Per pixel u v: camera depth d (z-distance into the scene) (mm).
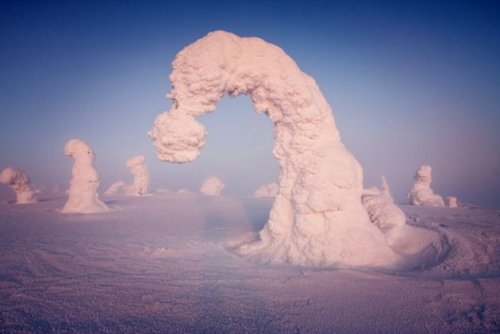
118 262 6219
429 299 4145
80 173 15555
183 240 8531
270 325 3438
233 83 6422
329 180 6062
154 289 4605
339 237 6027
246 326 3416
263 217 13648
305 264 5922
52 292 4516
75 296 4348
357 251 5941
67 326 3438
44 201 21312
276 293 4395
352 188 6332
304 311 3799
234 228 10641
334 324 3459
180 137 5938
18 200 20000
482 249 6707
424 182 20781
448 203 19969
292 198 6477
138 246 7738
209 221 12414
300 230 6211
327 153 6289
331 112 6910
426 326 3416
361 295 4297
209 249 7445
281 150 6969
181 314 3730
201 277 5184
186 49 6074
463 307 3896
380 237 6352
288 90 6336
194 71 5945
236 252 7125
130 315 3713
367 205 8195
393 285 4664
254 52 6379
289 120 6590
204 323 3488
